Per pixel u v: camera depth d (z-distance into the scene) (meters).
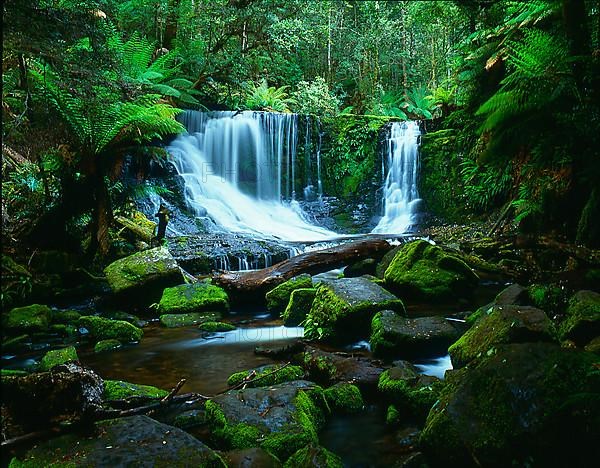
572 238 7.55
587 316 3.85
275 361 4.48
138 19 14.19
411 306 5.95
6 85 6.52
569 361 2.54
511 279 7.02
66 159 6.89
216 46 15.03
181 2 14.48
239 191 13.21
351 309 4.82
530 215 8.39
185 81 13.07
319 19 18.38
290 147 14.01
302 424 2.94
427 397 3.22
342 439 3.04
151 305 6.38
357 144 14.06
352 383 3.68
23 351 4.86
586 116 6.39
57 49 5.29
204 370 4.26
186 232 10.41
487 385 2.59
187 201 11.41
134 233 8.50
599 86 6.47
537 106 6.41
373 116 14.55
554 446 2.29
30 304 6.09
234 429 2.88
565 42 6.93
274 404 3.13
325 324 4.96
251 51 16.98
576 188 7.60
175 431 2.67
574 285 5.56
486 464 2.35
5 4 4.62
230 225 11.62
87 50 6.17
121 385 3.58
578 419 2.30
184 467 2.33
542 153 7.04
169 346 4.98
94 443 2.54
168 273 6.51
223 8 14.12
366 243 7.65
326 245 9.05
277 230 11.80
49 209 7.05
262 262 8.33
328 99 16.67
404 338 4.29
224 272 7.06
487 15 11.83
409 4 20.11
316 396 3.36
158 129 8.03
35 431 2.74
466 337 3.92
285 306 6.16
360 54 20.34
